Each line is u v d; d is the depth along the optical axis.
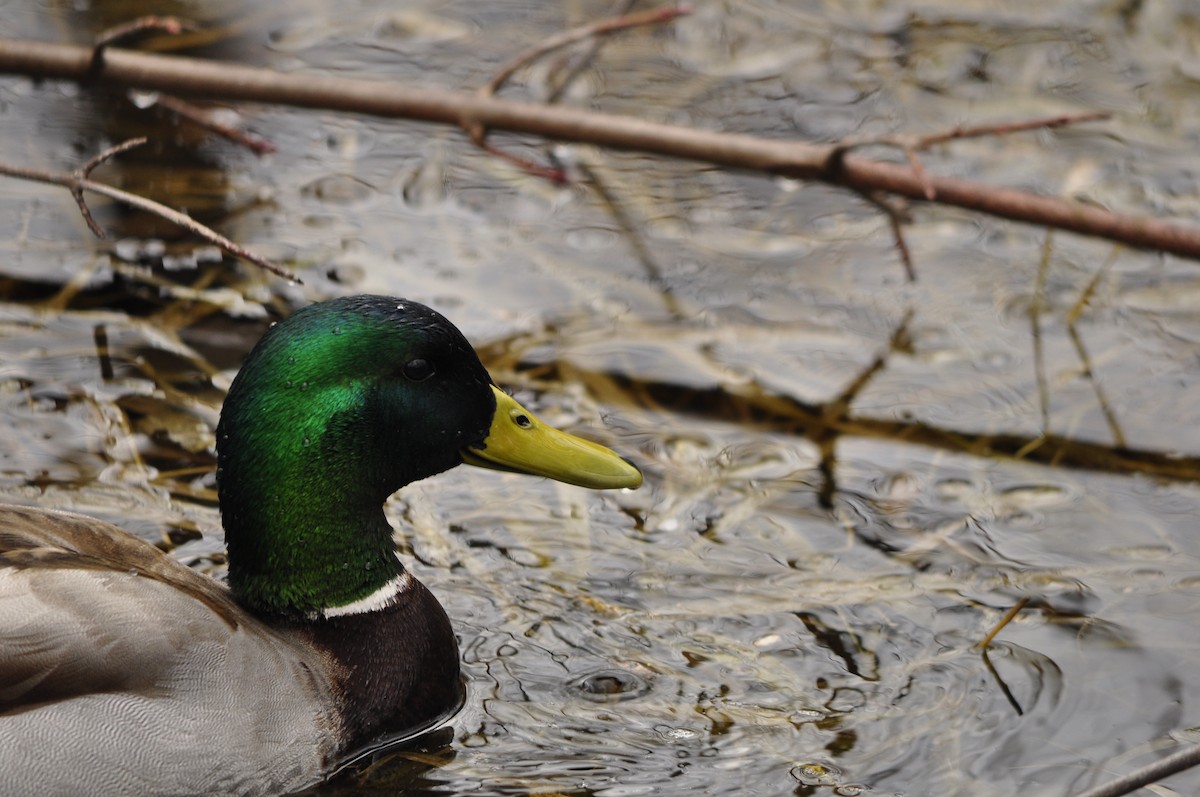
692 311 12.62
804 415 11.55
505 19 15.99
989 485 10.86
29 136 14.02
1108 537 10.33
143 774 7.59
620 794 8.21
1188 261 13.33
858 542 10.27
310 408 8.31
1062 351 12.26
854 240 13.57
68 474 10.39
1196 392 11.80
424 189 13.89
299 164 14.08
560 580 9.87
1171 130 14.64
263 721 7.94
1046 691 8.97
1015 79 15.28
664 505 10.59
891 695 8.97
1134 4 16.11
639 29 15.84
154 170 13.77
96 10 15.45
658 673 9.12
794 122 14.62
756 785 8.27
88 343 11.75
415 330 8.45
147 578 7.90
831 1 16.30
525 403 11.52
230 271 12.64
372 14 15.89
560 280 12.88
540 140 14.74
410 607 8.75
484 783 8.29
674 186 14.23
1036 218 11.63
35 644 7.52
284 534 8.43
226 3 15.81
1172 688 8.98
